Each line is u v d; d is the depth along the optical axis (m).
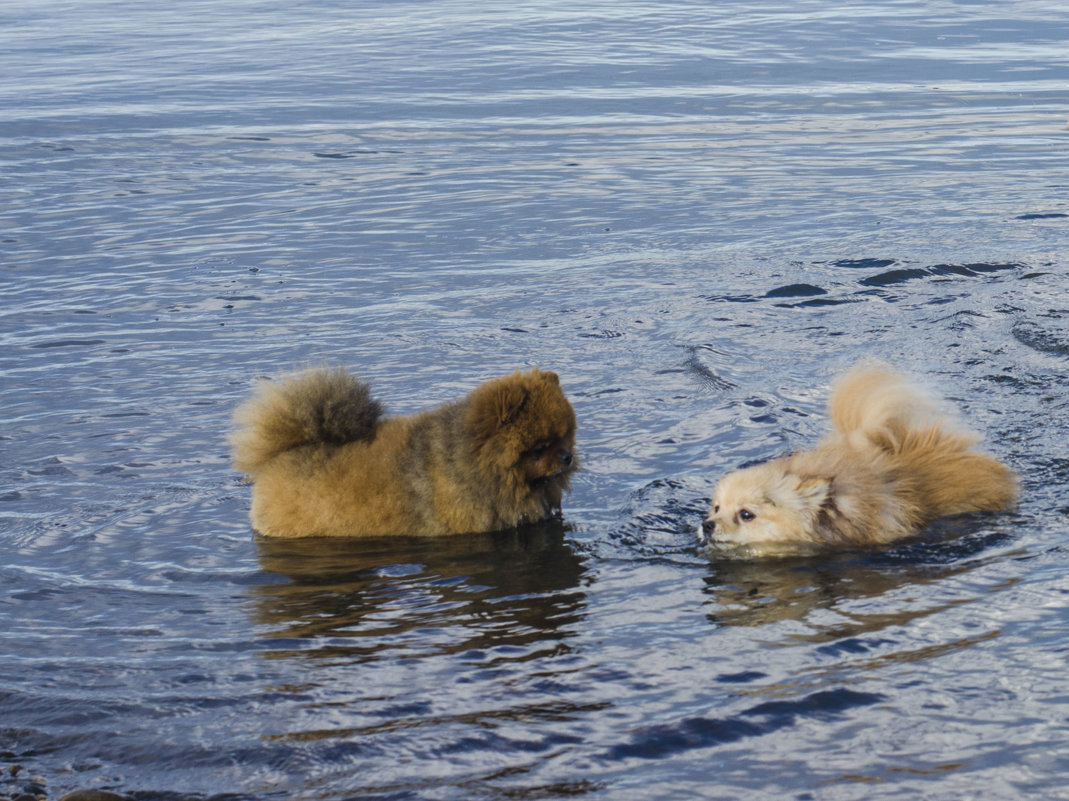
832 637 8.02
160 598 9.44
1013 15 57.81
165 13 67.44
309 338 16.84
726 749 6.66
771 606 8.69
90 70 45.56
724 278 19.12
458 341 16.48
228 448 12.82
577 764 6.60
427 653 8.19
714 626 8.38
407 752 6.84
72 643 8.61
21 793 6.70
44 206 25.31
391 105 37.50
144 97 38.97
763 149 30.50
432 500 10.70
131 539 10.66
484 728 7.05
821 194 25.41
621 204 24.94
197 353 16.27
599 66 44.81
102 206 25.30
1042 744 6.48
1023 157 28.59
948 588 8.74
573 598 9.09
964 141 30.84
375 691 7.63
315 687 7.73
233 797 6.52
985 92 38.19
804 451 10.94
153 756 6.99
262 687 7.77
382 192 26.33
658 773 6.45
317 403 11.08
